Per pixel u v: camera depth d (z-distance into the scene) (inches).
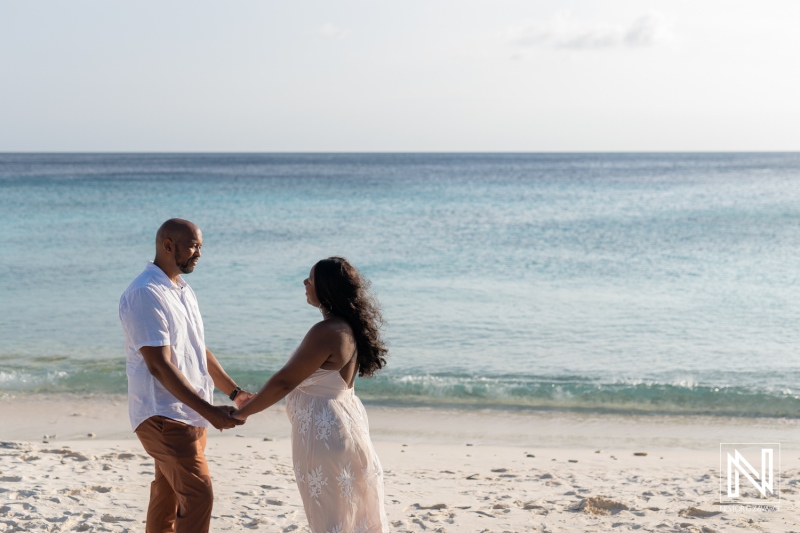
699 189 2849.4
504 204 2103.8
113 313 673.6
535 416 395.2
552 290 791.1
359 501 146.6
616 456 318.0
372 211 1862.7
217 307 698.2
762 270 930.1
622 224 1526.8
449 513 218.8
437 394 433.1
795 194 2511.1
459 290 788.0
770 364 502.0
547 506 227.3
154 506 162.1
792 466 301.0
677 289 797.9
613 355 526.9
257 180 3649.1
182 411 150.2
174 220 154.3
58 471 257.1
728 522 204.4
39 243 1187.3
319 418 145.1
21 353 532.7
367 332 150.0
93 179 3614.7
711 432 366.6
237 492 237.8
